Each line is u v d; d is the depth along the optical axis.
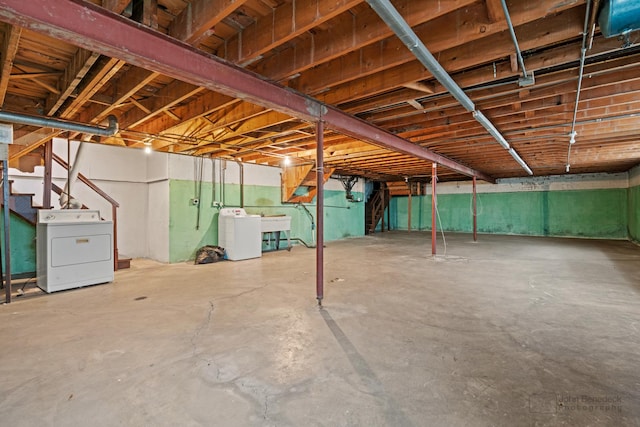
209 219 6.54
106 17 1.70
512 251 7.16
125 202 6.35
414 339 2.49
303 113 2.98
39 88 3.19
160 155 6.09
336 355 2.23
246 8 2.06
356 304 3.37
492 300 3.49
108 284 4.26
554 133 4.74
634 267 5.25
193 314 3.07
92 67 2.56
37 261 4.07
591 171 9.64
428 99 3.32
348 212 10.58
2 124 3.45
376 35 2.02
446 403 1.68
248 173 7.29
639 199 7.98
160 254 6.11
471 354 2.24
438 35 2.14
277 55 2.60
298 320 2.90
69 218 4.16
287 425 1.53
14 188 4.93
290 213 8.32
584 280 4.38
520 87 2.86
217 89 2.33
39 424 1.54
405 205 13.70
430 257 6.40
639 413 1.59
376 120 3.88
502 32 2.24
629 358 2.15
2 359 2.18
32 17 1.45
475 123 4.26
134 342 2.44
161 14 2.06
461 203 12.41
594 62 2.52
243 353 2.26
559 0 1.73
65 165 4.73
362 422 1.54
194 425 1.53
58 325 2.79
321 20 1.84
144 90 3.30
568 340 2.45
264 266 5.53
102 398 1.74
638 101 3.28
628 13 1.49
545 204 10.78
